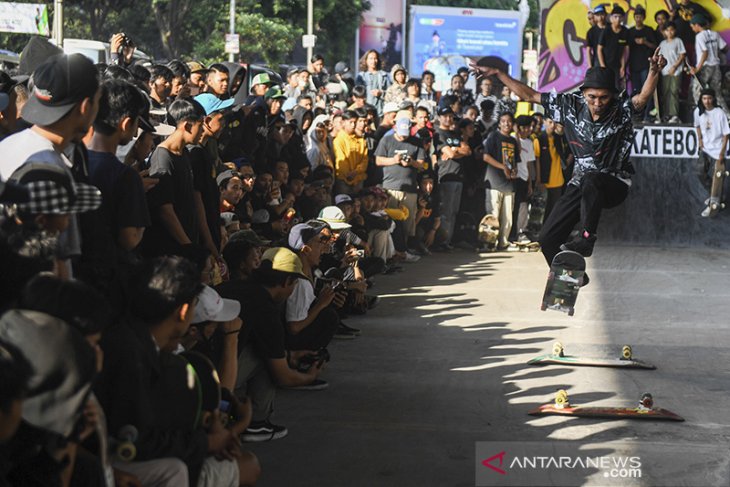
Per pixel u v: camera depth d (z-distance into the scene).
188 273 4.59
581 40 21.06
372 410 7.49
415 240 17.36
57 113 4.90
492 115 20.62
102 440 3.82
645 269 16.19
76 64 4.94
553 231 8.45
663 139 20.02
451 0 59.94
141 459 4.39
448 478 5.96
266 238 10.84
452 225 18.09
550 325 11.16
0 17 18.11
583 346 10.02
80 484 3.87
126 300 4.53
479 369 8.92
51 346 3.35
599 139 8.15
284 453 6.41
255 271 7.03
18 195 3.93
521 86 8.45
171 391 4.49
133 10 39.47
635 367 9.05
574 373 8.82
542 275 15.19
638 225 19.75
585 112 8.16
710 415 7.51
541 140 19.44
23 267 3.84
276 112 12.49
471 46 52.22
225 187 9.41
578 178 8.36
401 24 52.53
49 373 3.33
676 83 20.20
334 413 7.38
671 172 20.03
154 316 4.51
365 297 11.96
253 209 10.92
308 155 14.47
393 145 16.28
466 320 11.35
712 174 19.86
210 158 8.50
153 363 4.45
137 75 9.32
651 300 13.06
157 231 7.49
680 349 10.00
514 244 18.55
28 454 3.53
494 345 10.02
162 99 9.42
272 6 41.81
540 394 8.05
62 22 18.23
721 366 9.25
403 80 19.80
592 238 8.21
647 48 20.11
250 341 6.63
